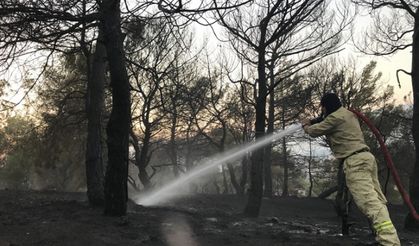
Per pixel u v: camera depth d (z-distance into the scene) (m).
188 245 6.91
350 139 5.55
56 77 16.77
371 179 5.39
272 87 11.25
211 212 11.48
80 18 8.03
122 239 7.12
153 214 9.93
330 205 17.22
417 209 11.19
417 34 11.95
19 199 12.21
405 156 22.94
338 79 18.73
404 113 22.39
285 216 13.25
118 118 8.83
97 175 10.64
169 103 21.06
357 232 9.52
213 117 25.66
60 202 11.12
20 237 6.99
